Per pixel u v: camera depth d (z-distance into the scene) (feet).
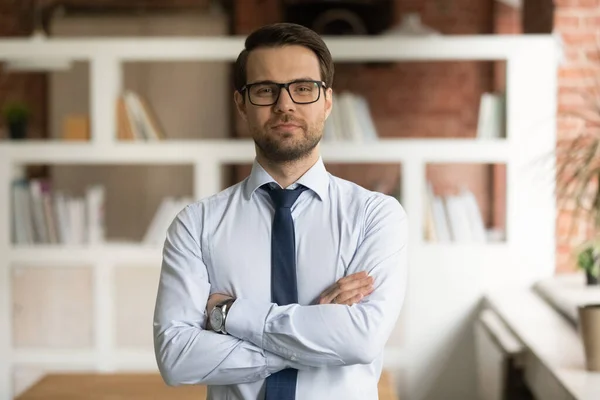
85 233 18.04
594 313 11.14
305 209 7.54
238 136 28.22
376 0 27.09
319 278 7.39
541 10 19.95
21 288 18.03
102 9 28.14
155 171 28.50
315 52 7.32
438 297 17.62
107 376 12.89
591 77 18.90
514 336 14.24
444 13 27.53
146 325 17.94
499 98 17.94
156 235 18.16
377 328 7.21
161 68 28.35
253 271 7.39
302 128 7.21
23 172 18.78
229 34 28.02
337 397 7.23
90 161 17.80
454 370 17.60
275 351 7.16
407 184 17.52
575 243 18.84
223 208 7.62
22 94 28.04
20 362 17.99
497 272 17.58
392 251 7.53
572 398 10.06
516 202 17.52
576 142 14.47
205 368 7.23
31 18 27.91
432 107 27.81
